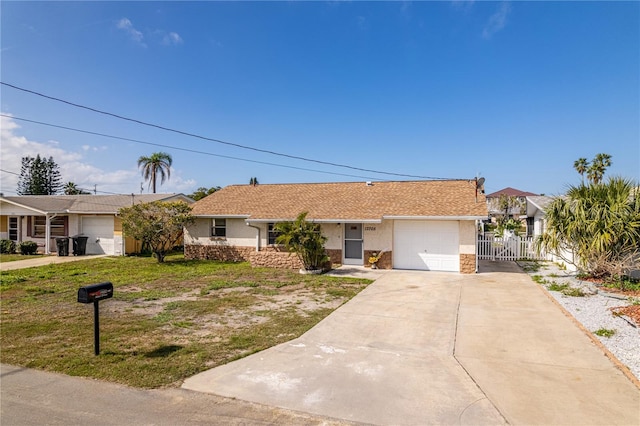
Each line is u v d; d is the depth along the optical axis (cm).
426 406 438
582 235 1177
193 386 491
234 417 415
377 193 1841
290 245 1450
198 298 1021
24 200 2361
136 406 439
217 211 1923
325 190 2009
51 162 5041
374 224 1606
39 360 575
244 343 654
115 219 2145
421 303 955
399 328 745
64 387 488
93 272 1499
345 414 422
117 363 564
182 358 584
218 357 591
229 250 1931
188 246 2000
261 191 2141
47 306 930
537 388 481
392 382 502
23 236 2350
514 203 5250
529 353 605
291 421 408
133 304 955
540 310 874
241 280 1302
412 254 1572
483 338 682
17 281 1278
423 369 545
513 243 1880
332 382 503
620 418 409
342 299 1008
